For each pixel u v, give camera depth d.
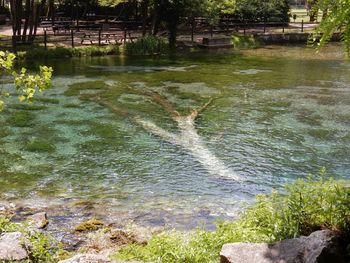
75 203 8.06
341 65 23.28
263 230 5.11
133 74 20.34
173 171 9.60
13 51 23.17
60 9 38.62
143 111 14.12
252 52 28.56
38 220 7.20
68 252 6.02
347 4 3.64
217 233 5.58
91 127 12.41
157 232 6.80
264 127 12.65
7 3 43.94
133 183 9.00
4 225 6.12
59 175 9.35
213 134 12.03
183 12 28.73
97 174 9.43
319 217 4.96
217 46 29.89
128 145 11.11
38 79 5.35
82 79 18.84
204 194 8.50
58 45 25.61
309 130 12.38
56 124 12.59
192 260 5.08
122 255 5.64
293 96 16.23
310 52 28.48
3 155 10.30
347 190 5.02
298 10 56.00
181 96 16.19
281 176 9.41
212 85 18.16
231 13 35.38
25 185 8.84
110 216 7.53
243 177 9.31
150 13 32.25
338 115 13.75
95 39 28.16
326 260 3.93
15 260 5.02
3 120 12.76
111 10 36.47
